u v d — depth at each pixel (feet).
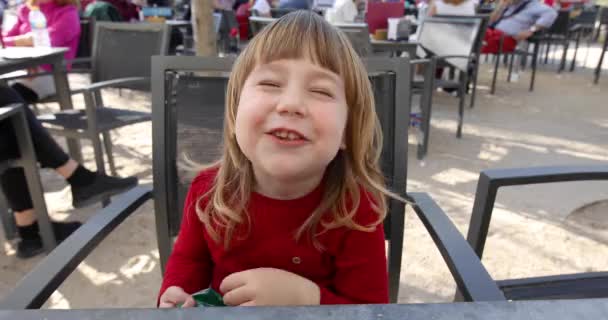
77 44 11.02
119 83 7.73
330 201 2.65
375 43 9.99
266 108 2.19
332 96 2.30
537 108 16.05
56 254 2.77
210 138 3.89
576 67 25.40
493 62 26.55
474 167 10.37
